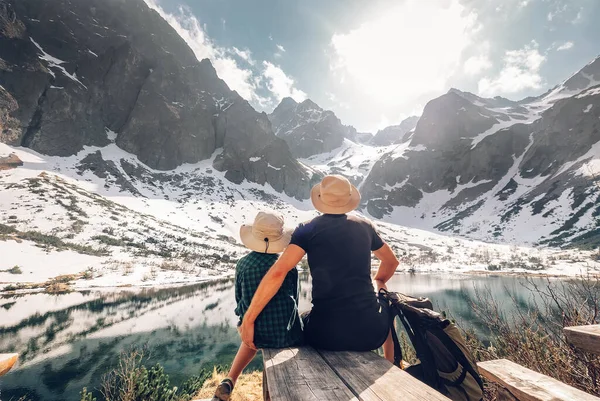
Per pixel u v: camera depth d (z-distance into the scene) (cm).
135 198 11662
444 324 243
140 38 17900
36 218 7300
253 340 242
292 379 175
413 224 18662
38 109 12344
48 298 3766
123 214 9425
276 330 243
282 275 223
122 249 6856
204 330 2688
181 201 12812
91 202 9388
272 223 270
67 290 4284
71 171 11650
